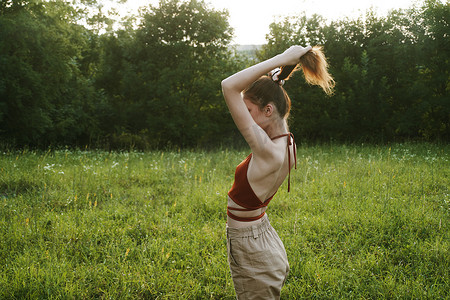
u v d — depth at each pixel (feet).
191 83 43.88
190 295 9.93
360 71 43.32
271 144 5.62
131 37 45.57
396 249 12.43
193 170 25.70
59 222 14.60
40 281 10.01
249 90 5.96
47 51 38.78
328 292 10.06
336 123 42.93
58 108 41.75
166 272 10.87
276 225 15.01
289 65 5.94
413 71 42.78
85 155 31.17
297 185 21.38
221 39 45.55
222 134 45.80
